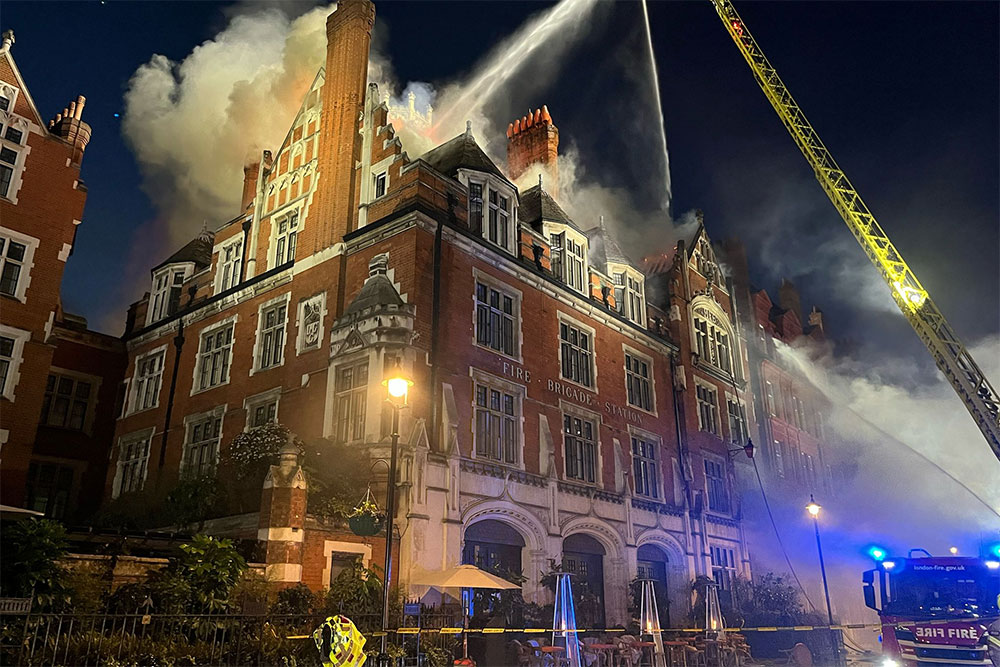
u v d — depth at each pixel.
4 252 21.30
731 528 31.06
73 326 28.77
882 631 15.02
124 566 13.11
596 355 26.73
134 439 27.17
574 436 24.72
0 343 20.75
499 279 23.28
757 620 26.94
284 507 15.38
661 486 27.80
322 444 18.39
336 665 8.20
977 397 36.81
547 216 27.00
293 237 25.28
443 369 20.36
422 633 14.94
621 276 30.14
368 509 15.76
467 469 19.94
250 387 23.67
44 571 11.20
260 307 24.72
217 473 19.59
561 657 17.30
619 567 24.19
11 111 22.28
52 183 22.72
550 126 36.84
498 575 19.44
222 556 13.16
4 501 19.84
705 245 37.22
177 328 27.89
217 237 28.39
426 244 20.97
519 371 22.97
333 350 20.78
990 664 13.12
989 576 14.57
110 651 10.70
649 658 19.92
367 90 24.88
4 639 10.30
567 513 22.91
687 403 31.05
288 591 14.34
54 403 26.98
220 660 11.53
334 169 24.23
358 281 21.83
